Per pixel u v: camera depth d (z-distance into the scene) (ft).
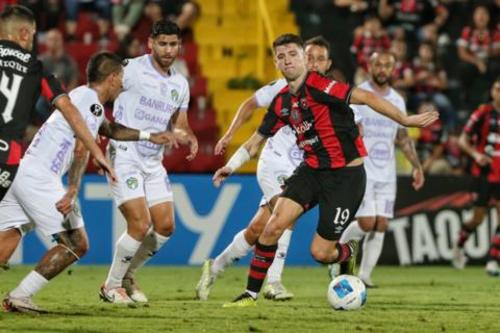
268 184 100.99
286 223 87.20
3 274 132.46
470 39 198.08
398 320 81.20
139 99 95.91
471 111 193.77
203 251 154.92
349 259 91.81
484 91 196.03
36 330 71.77
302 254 156.76
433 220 160.76
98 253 152.66
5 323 75.51
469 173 178.60
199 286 99.91
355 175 86.02
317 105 84.48
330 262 89.76
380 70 122.93
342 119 84.94
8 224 83.05
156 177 96.73
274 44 85.20
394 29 200.44
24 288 82.12
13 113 75.66
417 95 188.44
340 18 204.74
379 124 122.52
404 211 160.15
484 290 117.08
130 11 195.42
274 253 89.66
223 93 191.01
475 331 75.05
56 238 83.56
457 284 126.93
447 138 181.78
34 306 82.58
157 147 95.96
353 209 86.38
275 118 89.66
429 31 197.47
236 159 91.09
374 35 190.39
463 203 161.38
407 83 189.06
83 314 82.48
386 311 88.79
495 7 204.74
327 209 85.87
